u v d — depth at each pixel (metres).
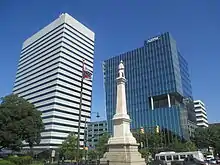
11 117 47.34
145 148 68.88
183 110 104.38
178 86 105.75
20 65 161.38
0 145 48.03
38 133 51.72
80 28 149.00
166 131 99.19
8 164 30.72
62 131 118.50
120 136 26.89
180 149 76.31
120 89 29.70
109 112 119.12
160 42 114.81
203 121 152.62
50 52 137.88
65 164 35.88
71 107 127.12
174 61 109.38
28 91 143.12
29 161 40.81
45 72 135.12
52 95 123.06
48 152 91.38
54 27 143.12
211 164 42.38
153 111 106.44
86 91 139.12
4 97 51.75
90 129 133.38
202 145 87.25
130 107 114.62
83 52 145.88
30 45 158.88
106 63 133.25
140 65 118.31
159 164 39.12
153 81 110.56
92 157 64.69
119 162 25.31
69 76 131.50
